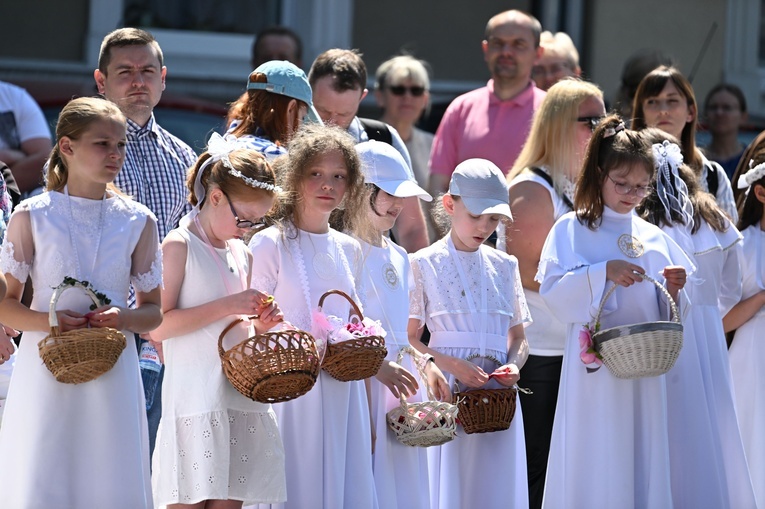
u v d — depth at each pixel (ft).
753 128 88.33
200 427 43.65
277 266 46.91
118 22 87.35
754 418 58.95
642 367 48.88
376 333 46.24
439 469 52.19
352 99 59.67
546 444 57.72
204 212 45.34
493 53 69.10
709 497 53.26
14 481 41.88
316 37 90.27
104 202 43.80
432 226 69.36
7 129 63.16
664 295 51.47
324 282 47.19
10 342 45.93
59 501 41.55
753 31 95.91
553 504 51.98
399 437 48.47
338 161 47.39
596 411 51.21
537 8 92.48
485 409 50.31
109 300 42.57
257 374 42.27
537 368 57.31
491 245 61.46
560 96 57.47
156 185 52.65
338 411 46.29
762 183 59.41
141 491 42.68
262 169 44.39
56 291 41.04
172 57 88.33
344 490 46.26
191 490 43.42
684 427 53.72
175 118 76.23
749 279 59.62
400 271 50.65
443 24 91.91
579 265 51.72
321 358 46.09
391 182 50.49
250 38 90.07
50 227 42.86
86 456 42.01
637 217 53.83
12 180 52.49
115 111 43.42
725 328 59.62
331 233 48.29
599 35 91.40
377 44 91.25
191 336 44.29
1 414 48.14
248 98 54.08
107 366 41.14
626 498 50.72
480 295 52.29
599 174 52.54
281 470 44.50
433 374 50.16
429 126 80.94
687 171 57.11
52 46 86.22
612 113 58.90
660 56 73.92
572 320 51.16
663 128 61.41
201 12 89.40
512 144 68.28
